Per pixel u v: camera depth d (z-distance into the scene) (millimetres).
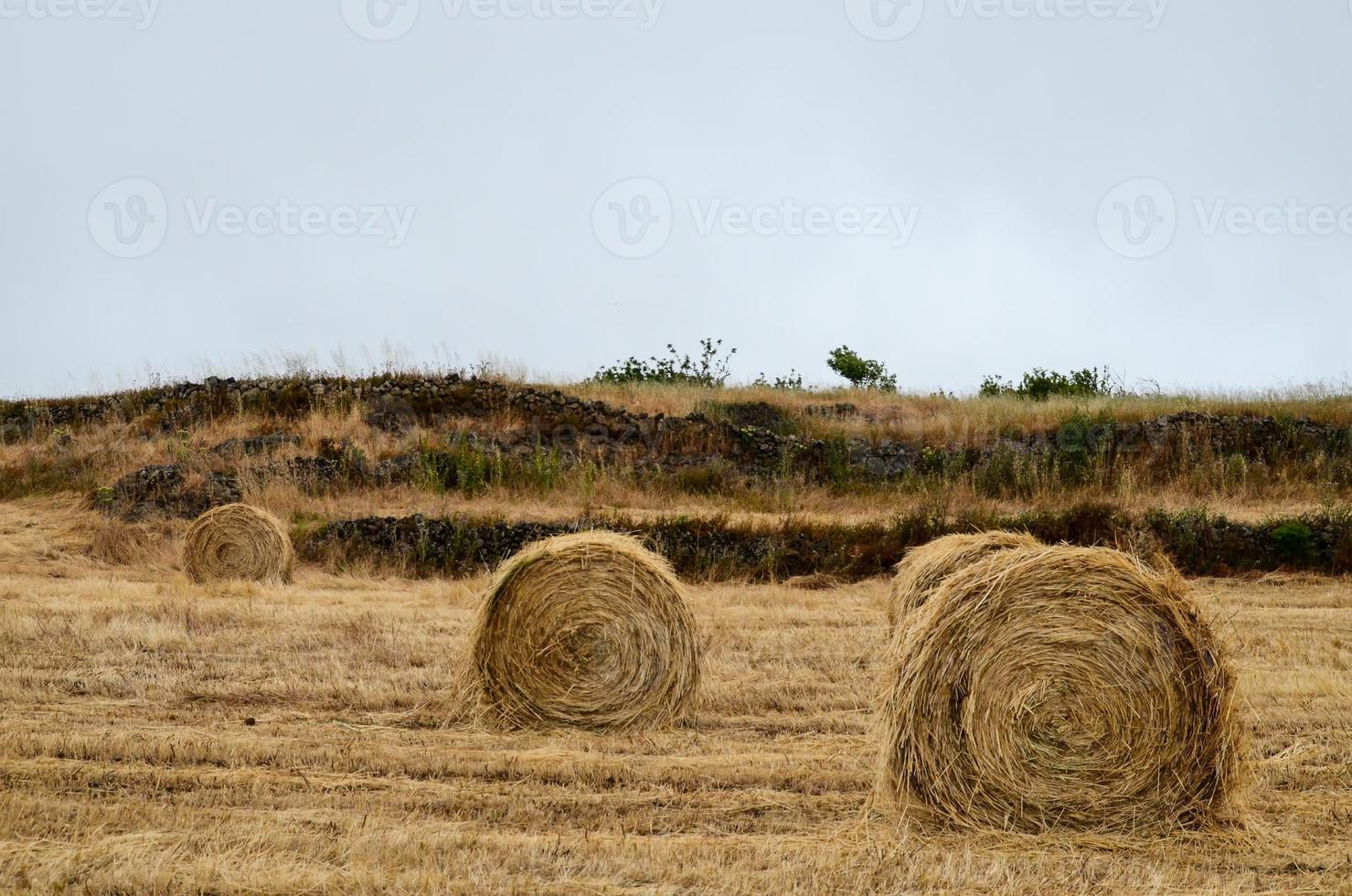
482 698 25438
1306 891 15977
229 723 23562
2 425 75562
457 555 52938
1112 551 19219
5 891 14727
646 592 25547
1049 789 18625
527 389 75250
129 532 57219
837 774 20562
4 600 39125
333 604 40531
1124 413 75875
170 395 75812
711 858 16484
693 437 71812
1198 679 18641
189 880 15102
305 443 67688
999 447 71125
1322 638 34688
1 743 20938
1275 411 76000
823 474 69875
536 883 15375
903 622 20234
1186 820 18531
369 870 15625
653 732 24500
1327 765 21562
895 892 15469
